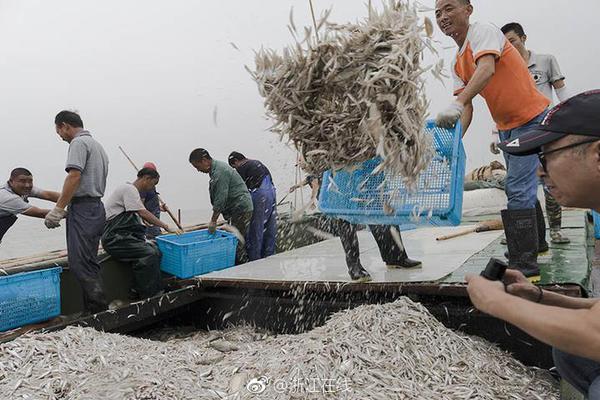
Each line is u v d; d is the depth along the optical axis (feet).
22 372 9.55
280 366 9.66
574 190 4.95
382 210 10.34
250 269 15.87
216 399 8.85
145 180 17.42
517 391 8.80
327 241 20.61
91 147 14.23
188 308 15.72
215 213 19.27
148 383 9.07
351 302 12.97
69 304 15.14
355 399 8.23
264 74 8.84
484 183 24.88
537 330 4.65
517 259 11.16
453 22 11.10
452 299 11.78
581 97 4.95
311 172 9.25
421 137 8.79
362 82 8.11
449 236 17.34
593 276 16.83
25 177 15.51
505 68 11.02
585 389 6.44
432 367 9.23
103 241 15.87
